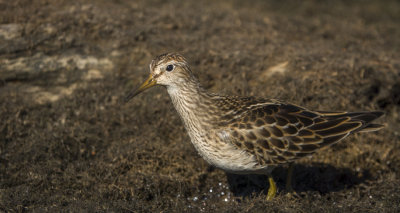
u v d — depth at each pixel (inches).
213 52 566.3
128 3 690.8
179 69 387.9
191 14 685.3
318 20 776.3
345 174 452.1
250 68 543.5
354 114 382.0
